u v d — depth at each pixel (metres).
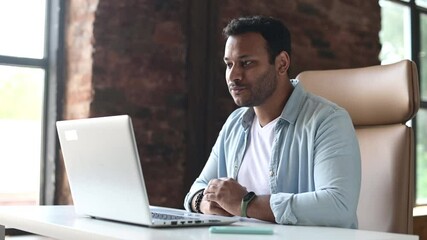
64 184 2.90
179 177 3.06
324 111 1.85
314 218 1.59
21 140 2.93
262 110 2.00
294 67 3.58
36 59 2.98
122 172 1.41
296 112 1.92
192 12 3.10
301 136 1.87
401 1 4.70
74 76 2.94
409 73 2.13
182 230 1.37
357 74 2.28
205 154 3.13
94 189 1.54
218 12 3.21
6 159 2.88
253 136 2.05
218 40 3.21
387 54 4.61
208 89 3.14
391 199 2.08
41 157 2.97
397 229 2.06
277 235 1.31
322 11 3.75
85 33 2.88
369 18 4.05
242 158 2.05
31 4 2.98
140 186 1.37
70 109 2.95
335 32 3.82
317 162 1.76
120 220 1.49
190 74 3.08
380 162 2.13
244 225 1.50
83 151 1.53
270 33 1.92
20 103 2.94
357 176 1.74
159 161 3.00
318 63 3.72
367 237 1.28
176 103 3.06
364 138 2.21
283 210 1.59
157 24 3.00
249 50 1.89
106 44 2.87
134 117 2.93
